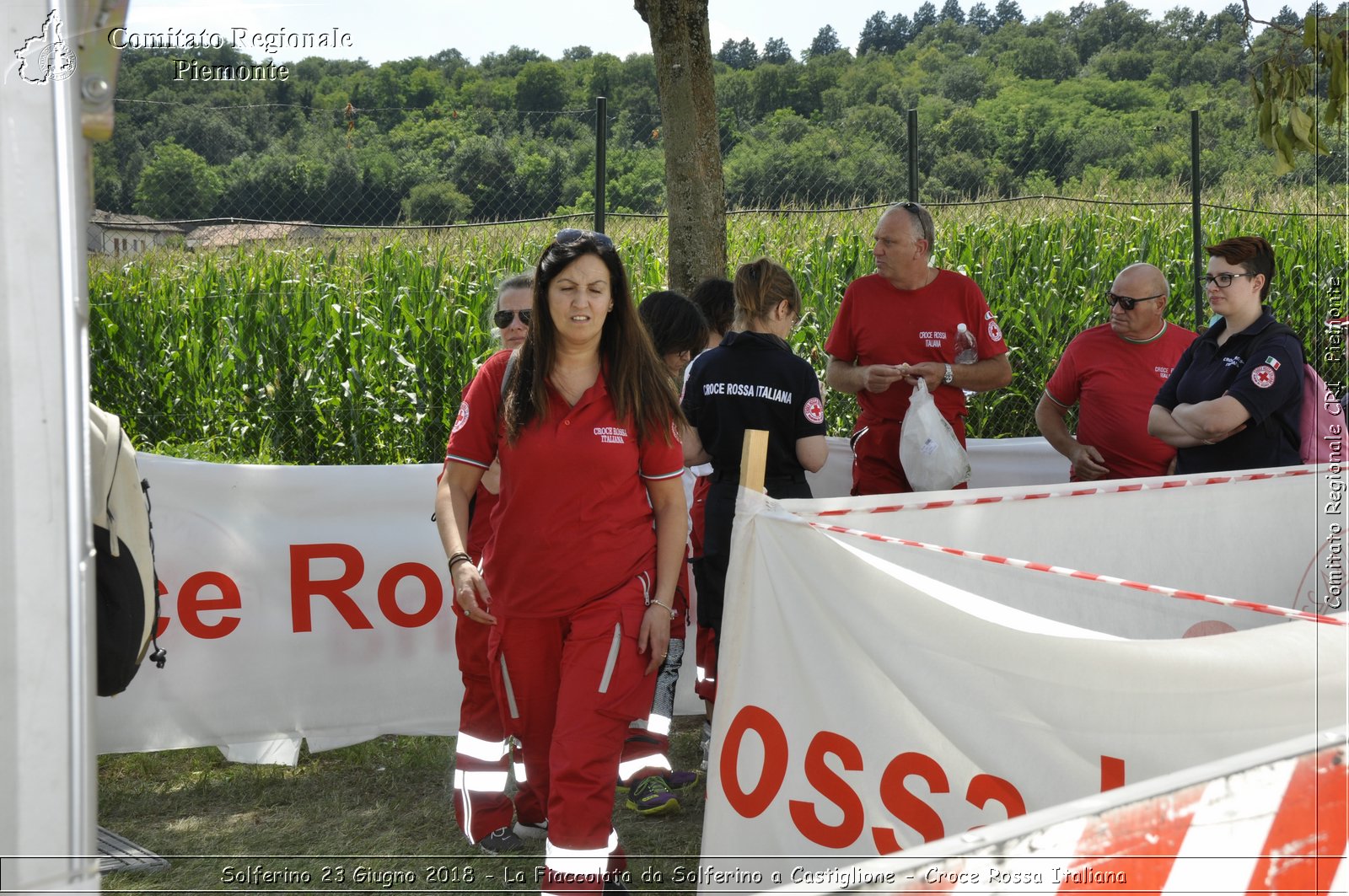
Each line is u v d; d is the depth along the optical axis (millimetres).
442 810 3834
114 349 8648
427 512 4504
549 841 2666
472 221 9422
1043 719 2152
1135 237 11289
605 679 2711
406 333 8648
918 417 4609
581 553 2764
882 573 2320
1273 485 3480
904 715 2301
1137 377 5027
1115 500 3193
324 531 4383
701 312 4055
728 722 2584
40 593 1367
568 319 2750
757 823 2529
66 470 1384
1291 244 11312
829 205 11305
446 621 4527
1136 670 2066
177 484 4207
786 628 2475
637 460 2857
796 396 3824
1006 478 6062
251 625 4305
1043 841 1196
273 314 8633
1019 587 2680
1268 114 4199
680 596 3768
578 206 9578
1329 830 1426
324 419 8562
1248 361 4109
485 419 2961
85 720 1395
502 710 2914
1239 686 1997
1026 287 10211
